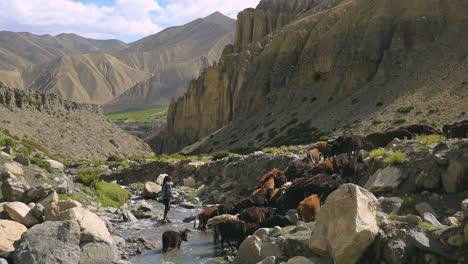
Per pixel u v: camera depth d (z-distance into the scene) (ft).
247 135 298.76
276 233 38.58
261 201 55.31
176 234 46.21
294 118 273.33
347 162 59.57
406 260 27.94
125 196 79.56
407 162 48.08
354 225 28.60
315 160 77.30
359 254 28.73
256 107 326.85
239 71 374.84
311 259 30.48
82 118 282.97
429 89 217.77
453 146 45.34
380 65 250.78
